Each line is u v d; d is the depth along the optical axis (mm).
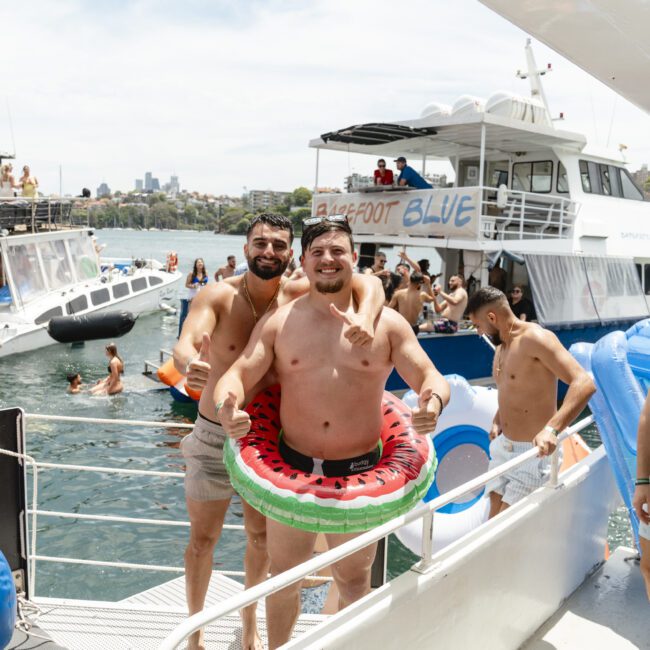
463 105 13500
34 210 20266
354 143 15062
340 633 2201
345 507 2303
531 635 3494
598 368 4012
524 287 14789
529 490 4297
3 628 2395
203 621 1758
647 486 3164
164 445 11047
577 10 2609
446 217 12992
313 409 2588
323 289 2543
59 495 8930
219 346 3033
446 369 11672
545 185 15055
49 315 19375
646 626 3605
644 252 15664
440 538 4836
